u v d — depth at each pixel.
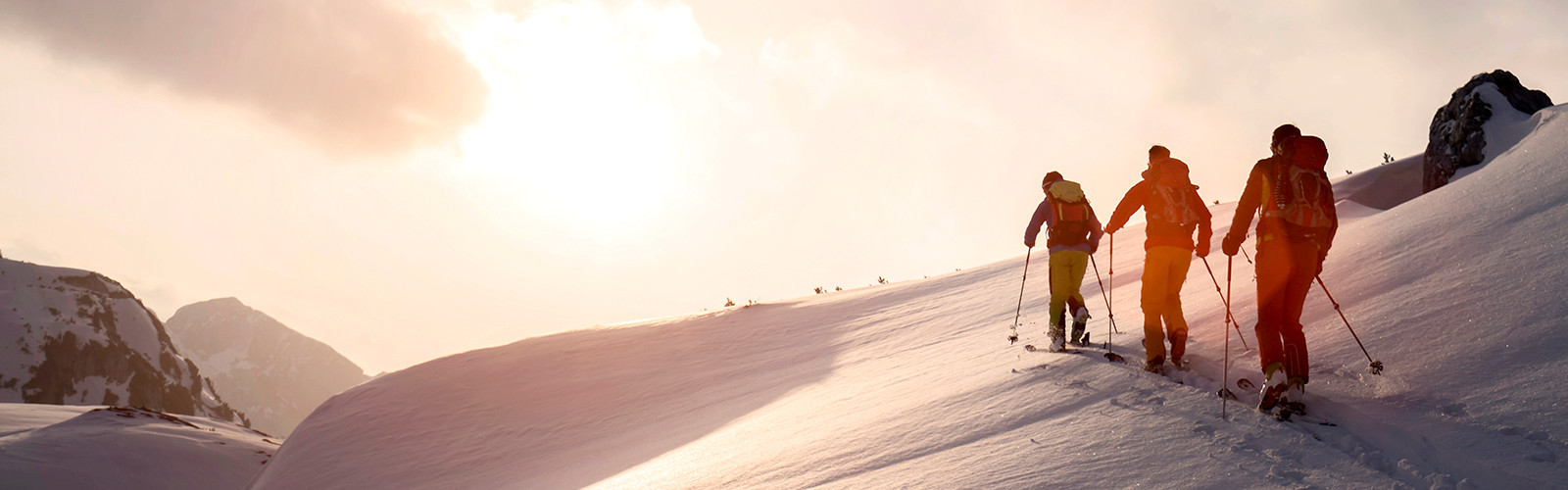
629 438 10.34
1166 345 5.73
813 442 5.31
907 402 5.79
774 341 14.14
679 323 17.30
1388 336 4.46
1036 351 6.53
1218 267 9.76
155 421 47.34
